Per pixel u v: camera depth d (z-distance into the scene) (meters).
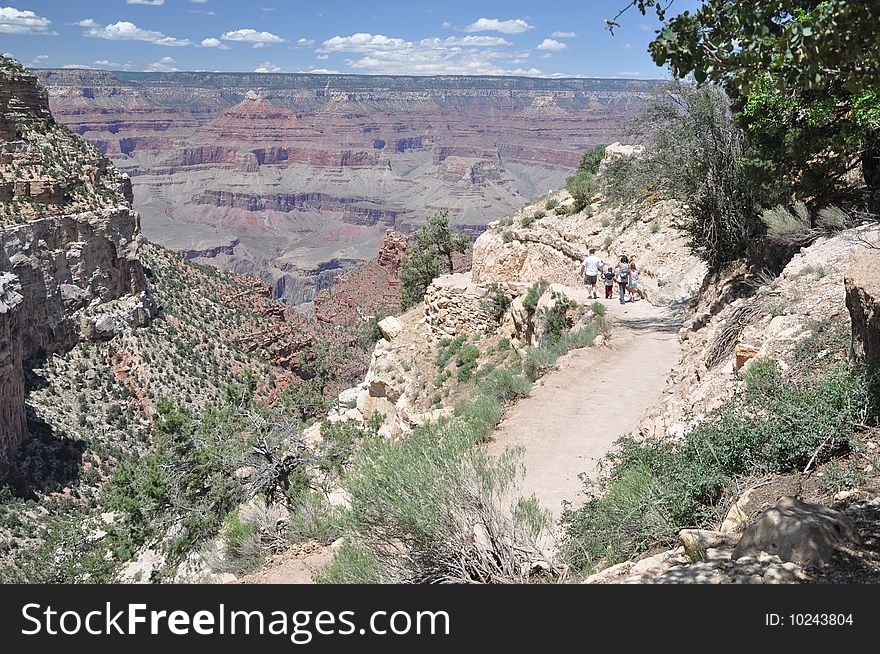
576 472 12.85
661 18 5.93
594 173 46.06
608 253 35.44
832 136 16.12
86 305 80.69
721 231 22.95
